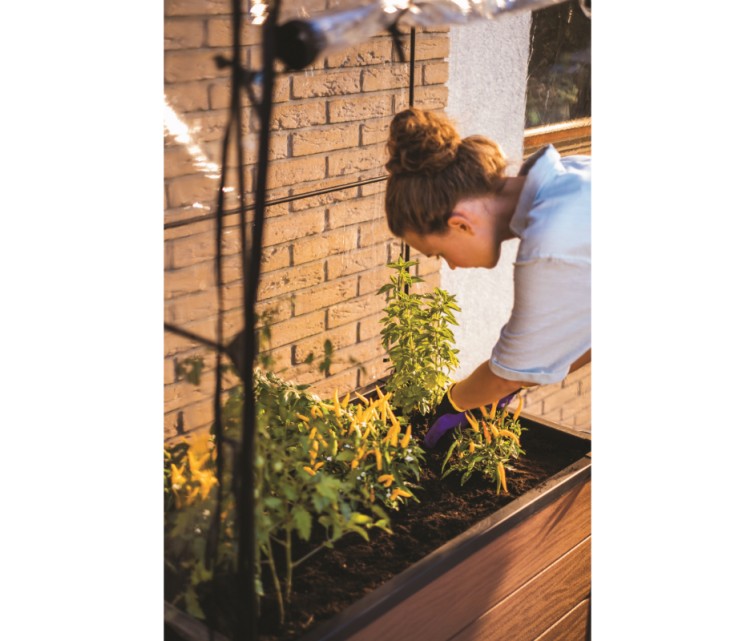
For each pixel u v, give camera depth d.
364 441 2.10
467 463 2.26
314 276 2.38
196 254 1.83
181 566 1.84
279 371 2.29
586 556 2.33
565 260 2.05
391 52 2.36
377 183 2.46
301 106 2.23
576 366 2.26
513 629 2.13
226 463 1.80
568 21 2.40
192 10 1.76
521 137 2.44
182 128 1.81
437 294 2.41
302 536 1.76
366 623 1.74
